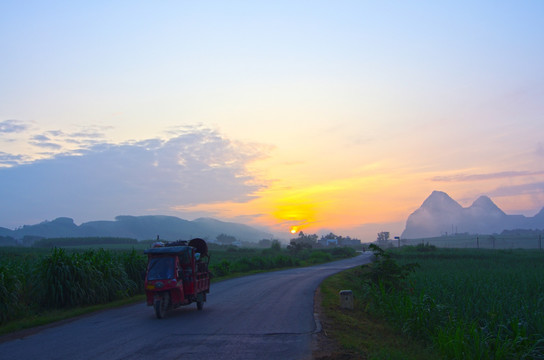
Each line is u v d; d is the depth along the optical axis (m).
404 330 12.50
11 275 15.44
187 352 9.41
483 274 28.58
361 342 10.69
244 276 37.97
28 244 167.38
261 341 10.54
